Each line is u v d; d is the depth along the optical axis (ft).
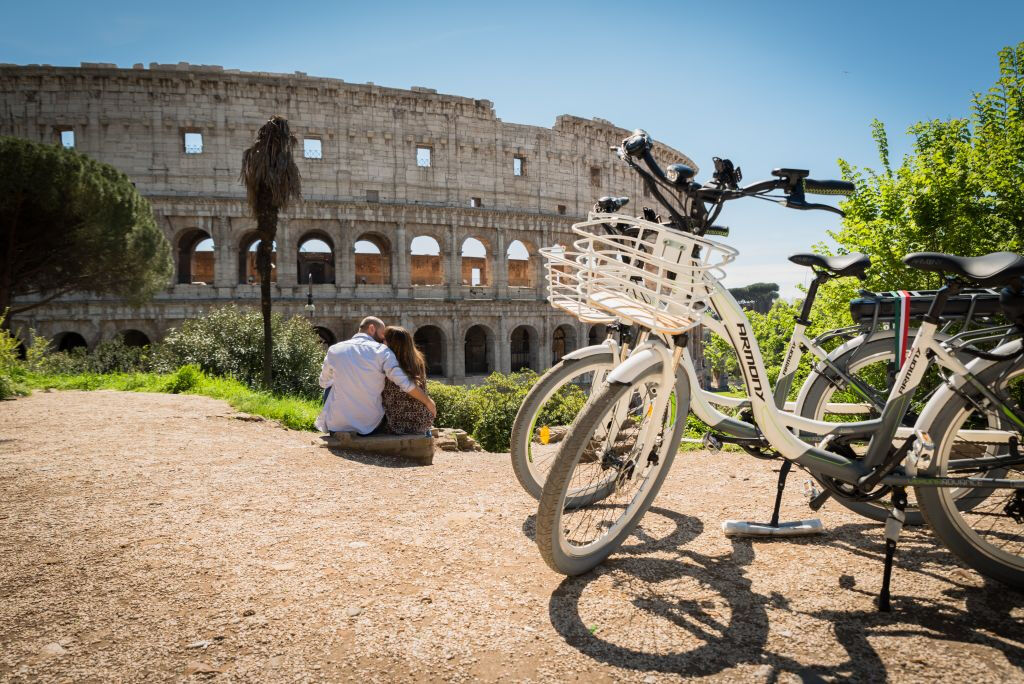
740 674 8.09
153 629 9.04
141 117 135.33
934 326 10.69
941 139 36.70
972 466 11.05
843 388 14.73
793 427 11.96
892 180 35.65
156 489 16.67
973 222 31.99
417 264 187.42
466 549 12.69
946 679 7.93
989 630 9.29
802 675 8.05
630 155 12.10
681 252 11.41
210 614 9.50
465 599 10.25
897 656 8.50
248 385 67.82
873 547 12.93
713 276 10.58
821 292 37.32
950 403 10.80
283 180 76.02
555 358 180.65
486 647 8.71
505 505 16.11
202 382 48.47
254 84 140.15
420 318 150.00
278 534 13.32
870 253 34.24
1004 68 34.14
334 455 22.07
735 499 16.63
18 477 17.67
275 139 76.13
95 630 9.02
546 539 10.19
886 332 14.28
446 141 157.69
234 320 77.25
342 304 142.92
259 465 19.99
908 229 33.19
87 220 98.68
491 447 62.13
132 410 31.81
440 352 168.14
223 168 138.82
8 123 132.87
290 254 142.31
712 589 10.82
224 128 139.03
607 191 184.14
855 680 7.91
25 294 103.81
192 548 12.30
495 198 163.32
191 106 137.39
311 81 143.54
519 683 7.85
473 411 64.75
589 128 179.42
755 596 10.52
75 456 20.36
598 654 8.57
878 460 11.36
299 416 35.68
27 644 8.60
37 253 99.71
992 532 13.08
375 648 8.60
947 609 10.00
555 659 8.44
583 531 13.62
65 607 9.72
